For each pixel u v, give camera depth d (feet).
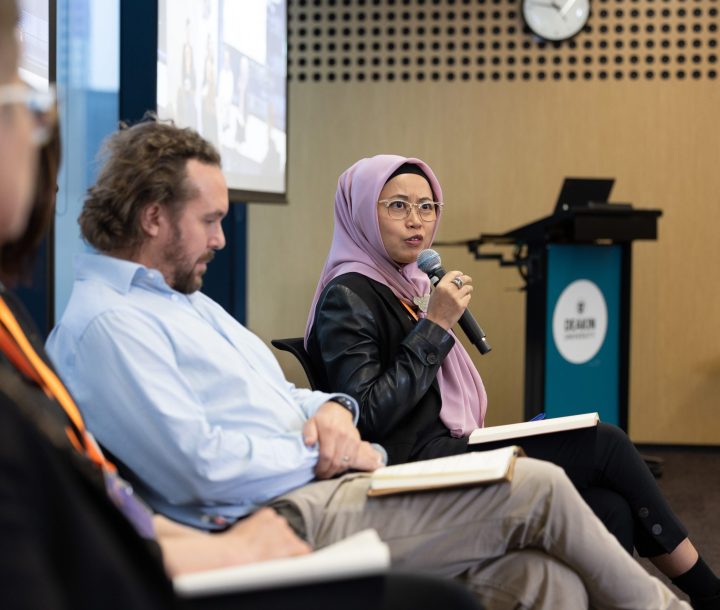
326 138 29.55
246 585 4.97
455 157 29.19
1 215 4.19
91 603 4.05
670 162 28.53
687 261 28.60
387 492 7.93
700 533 18.03
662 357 28.73
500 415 29.43
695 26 28.48
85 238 9.29
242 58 20.93
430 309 12.17
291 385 10.64
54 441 4.20
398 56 29.27
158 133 9.20
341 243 13.52
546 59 28.78
